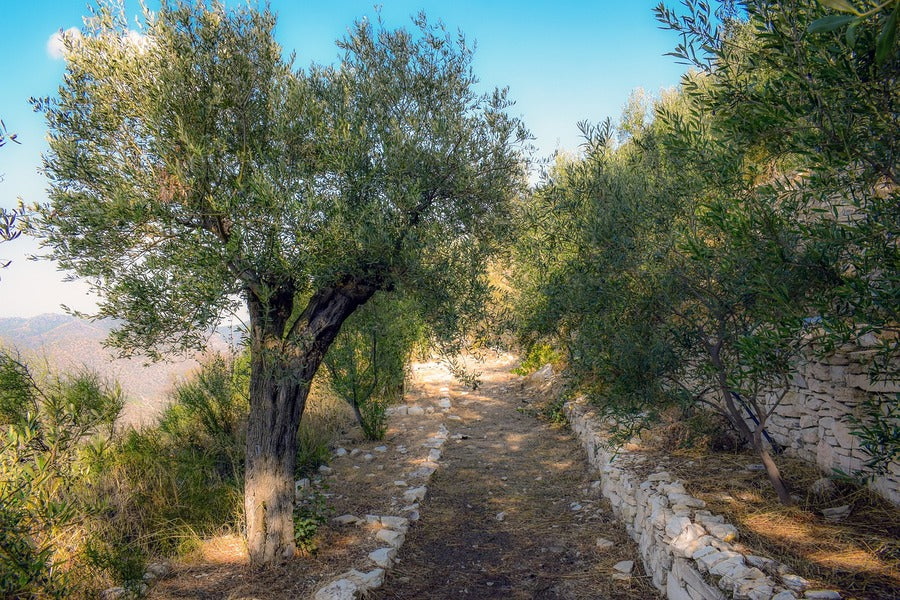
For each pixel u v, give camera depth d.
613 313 5.14
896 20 1.22
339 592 4.59
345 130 5.02
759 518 4.46
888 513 4.20
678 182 4.79
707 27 3.24
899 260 2.75
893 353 3.26
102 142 4.88
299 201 4.62
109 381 6.72
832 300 3.13
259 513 5.12
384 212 5.16
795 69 2.82
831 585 3.40
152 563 5.06
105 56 4.91
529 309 7.03
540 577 5.35
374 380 10.90
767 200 3.58
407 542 6.08
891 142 2.66
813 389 5.37
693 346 4.91
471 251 5.71
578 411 10.02
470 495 7.64
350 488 7.57
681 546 4.27
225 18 5.11
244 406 8.77
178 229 4.58
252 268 4.62
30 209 4.40
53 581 3.87
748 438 4.90
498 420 11.98
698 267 4.65
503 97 5.95
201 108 4.91
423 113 5.67
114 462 6.21
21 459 4.11
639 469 6.26
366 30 5.96
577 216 5.55
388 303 9.40
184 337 4.61
